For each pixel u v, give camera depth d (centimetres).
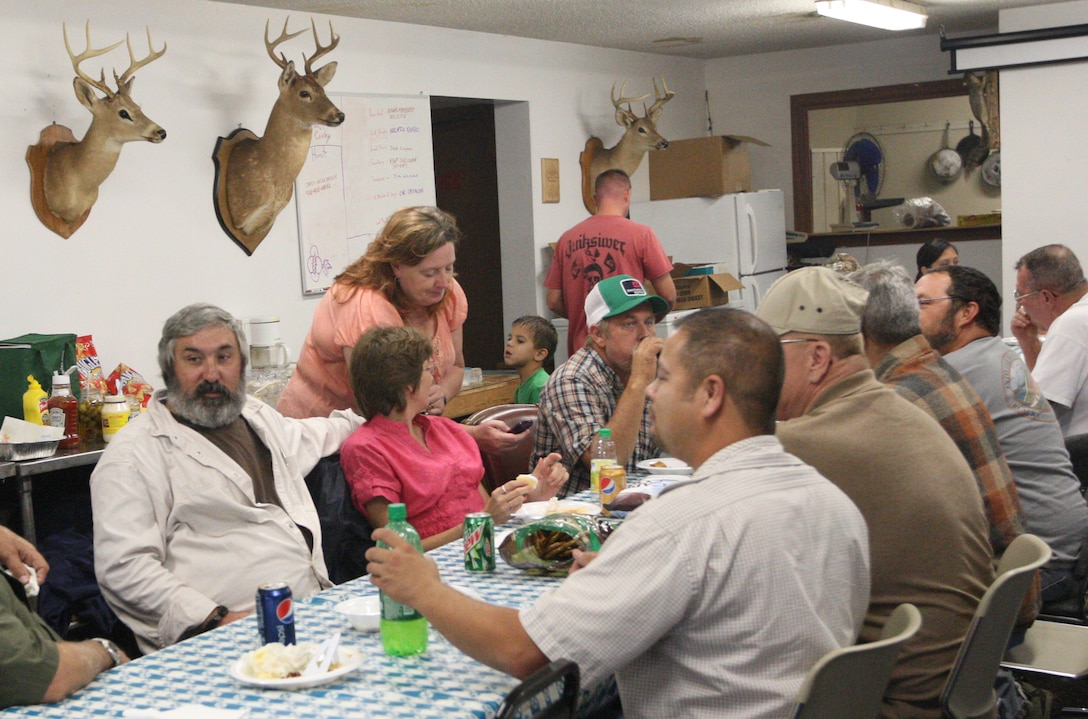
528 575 226
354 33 538
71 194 419
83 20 423
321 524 271
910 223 765
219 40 475
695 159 704
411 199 572
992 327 296
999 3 609
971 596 195
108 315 436
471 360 711
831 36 727
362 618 196
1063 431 364
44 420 372
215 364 253
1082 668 245
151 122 423
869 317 237
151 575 235
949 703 187
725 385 159
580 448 312
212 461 252
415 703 162
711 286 663
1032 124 627
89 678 175
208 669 180
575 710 156
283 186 497
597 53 701
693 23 632
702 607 152
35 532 350
